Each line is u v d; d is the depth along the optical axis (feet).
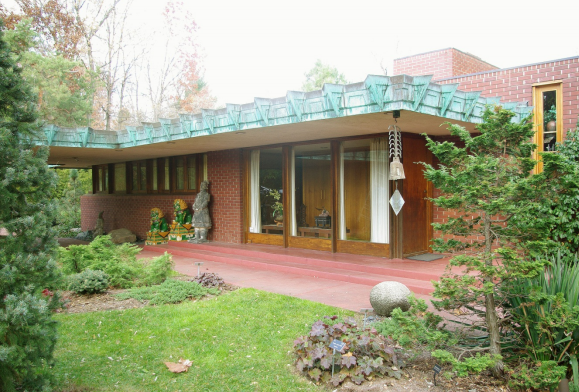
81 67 60.54
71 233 57.11
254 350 13.98
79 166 56.85
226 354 13.76
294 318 16.78
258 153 35.37
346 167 29.04
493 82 27.48
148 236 40.65
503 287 11.76
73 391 11.51
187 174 41.55
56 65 53.52
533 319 11.53
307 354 12.39
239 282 23.85
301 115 21.61
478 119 22.26
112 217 52.75
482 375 11.70
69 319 17.22
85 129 32.30
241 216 36.37
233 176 36.88
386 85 18.12
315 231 30.94
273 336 15.03
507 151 12.38
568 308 10.50
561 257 13.46
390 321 14.82
